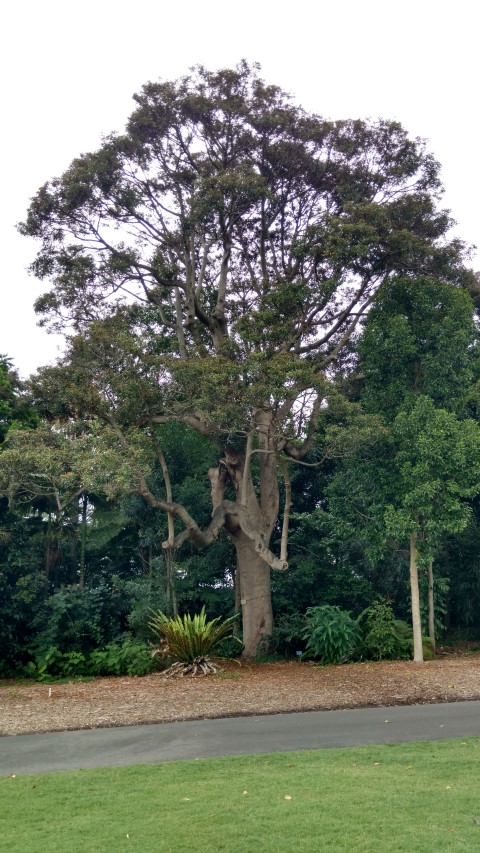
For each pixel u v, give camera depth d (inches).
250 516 879.7
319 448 991.6
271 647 880.3
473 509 933.8
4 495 852.0
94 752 423.2
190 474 1032.8
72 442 742.5
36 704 591.2
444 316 858.8
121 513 1089.4
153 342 802.8
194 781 347.9
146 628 889.5
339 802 307.9
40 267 922.1
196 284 1011.9
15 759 410.6
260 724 492.1
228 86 901.2
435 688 604.7
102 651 848.9
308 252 853.2
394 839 265.1
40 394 772.0
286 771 359.6
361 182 915.4
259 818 291.7
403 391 839.1
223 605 978.1
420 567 805.2
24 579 902.4
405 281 849.5
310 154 912.3
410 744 413.4
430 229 898.7
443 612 920.9
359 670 724.0
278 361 730.2
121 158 876.0
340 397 754.2
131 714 536.7
